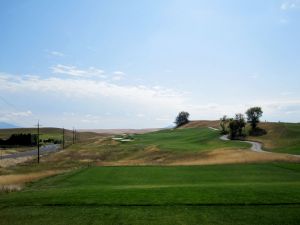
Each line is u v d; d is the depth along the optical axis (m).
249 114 142.00
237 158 68.62
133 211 19.88
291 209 20.02
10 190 32.03
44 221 18.06
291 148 86.75
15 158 93.75
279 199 22.36
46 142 169.75
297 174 44.78
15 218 18.72
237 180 39.09
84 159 90.62
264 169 50.66
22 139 148.38
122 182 39.50
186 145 113.38
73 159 90.88
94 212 19.75
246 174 45.12
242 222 17.53
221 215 18.88
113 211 19.92
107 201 22.44
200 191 25.66
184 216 18.73
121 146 121.94
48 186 36.62
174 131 199.75
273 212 19.39
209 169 51.88
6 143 147.38
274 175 43.78
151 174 47.06
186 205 21.20
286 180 38.62
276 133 129.12
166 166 58.22
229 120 138.25
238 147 97.56
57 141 175.38
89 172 50.41
